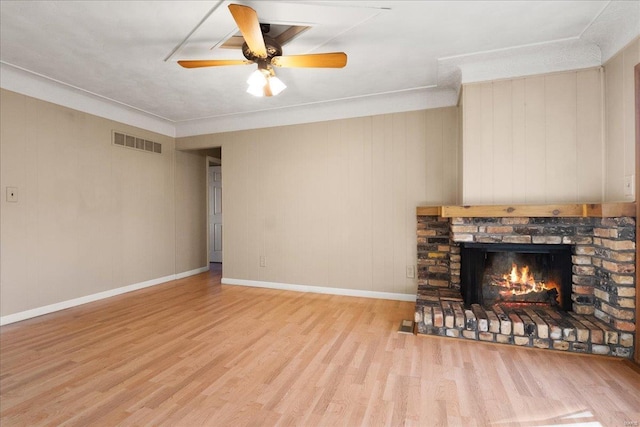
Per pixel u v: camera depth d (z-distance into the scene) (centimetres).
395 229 385
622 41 230
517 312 270
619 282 226
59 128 351
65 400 181
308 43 258
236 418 166
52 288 343
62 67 298
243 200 461
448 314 266
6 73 306
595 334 229
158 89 351
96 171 390
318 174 419
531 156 279
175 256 509
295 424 161
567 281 270
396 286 386
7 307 307
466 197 297
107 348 249
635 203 219
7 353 241
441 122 367
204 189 576
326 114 412
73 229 365
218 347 250
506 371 211
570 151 269
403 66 299
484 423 161
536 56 275
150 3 205
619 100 238
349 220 405
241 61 237
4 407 174
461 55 277
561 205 246
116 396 185
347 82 336
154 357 234
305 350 245
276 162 441
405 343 256
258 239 452
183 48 263
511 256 298
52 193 345
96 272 389
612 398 180
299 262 430
